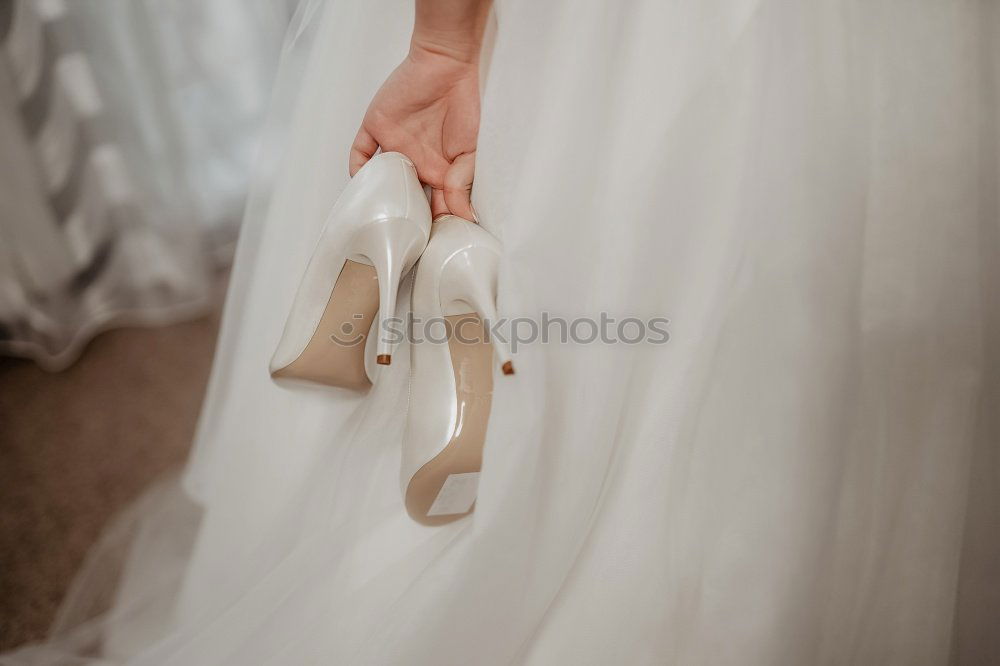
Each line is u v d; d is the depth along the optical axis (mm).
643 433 545
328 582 655
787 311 500
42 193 1442
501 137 571
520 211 519
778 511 513
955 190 506
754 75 494
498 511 539
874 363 524
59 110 1423
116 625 895
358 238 637
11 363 1540
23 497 1272
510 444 529
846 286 499
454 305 633
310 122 676
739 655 530
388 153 667
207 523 818
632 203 520
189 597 818
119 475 1311
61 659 856
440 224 660
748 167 500
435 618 562
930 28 489
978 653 587
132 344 1586
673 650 556
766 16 481
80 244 1534
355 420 713
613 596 549
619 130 520
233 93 1621
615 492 556
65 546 1192
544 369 534
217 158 1680
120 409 1438
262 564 715
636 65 512
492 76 552
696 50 501
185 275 1619
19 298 1483
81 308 1568
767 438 513
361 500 689
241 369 768
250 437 769
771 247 500
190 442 1370
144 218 1558
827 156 490
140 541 1031
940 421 528
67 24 1369
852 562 543
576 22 495
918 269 513
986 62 503
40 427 1403
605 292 531
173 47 1508
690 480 537
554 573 572
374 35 656
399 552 664
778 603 520
